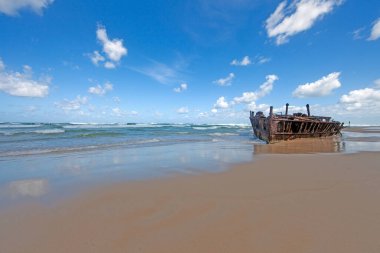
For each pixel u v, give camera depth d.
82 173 6.20
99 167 7.02
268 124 15.70
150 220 3.27
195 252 2.47
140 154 9.84
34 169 6.74
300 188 4.64
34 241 2.71
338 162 7.48
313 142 15.80
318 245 2.54
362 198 4.02
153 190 4.68
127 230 2.97
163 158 8.73
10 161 8.09
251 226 3.03
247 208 3.64
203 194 4.39
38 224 3.15
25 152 10.32
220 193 4.43
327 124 20.59
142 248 2.56
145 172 6.30
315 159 8.18
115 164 7.50
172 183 5.18
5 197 4.26
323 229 2.90
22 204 3.90
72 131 26.62
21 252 2.49
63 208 3.73
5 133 22.11
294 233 2.82
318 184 4.90
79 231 2.95
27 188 4.83
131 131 31.17
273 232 2.86
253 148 12.20
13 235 2.85
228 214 3.43
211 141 17.03
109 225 3.11
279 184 4.98
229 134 27.81
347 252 2.40
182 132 31.22
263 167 6.83
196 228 3.01
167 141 16.84
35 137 18.31
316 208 3.59
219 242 2.66
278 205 3.75
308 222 3.11
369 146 13.19
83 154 9.83
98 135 21.84
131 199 4.15
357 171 6.08
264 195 4.27
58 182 5.28
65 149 11.41
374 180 5.16
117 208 3.72
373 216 3.27
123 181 5.36
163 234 2.86
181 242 2.67
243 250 2.49
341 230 2.87
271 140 15.36
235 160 8.19
